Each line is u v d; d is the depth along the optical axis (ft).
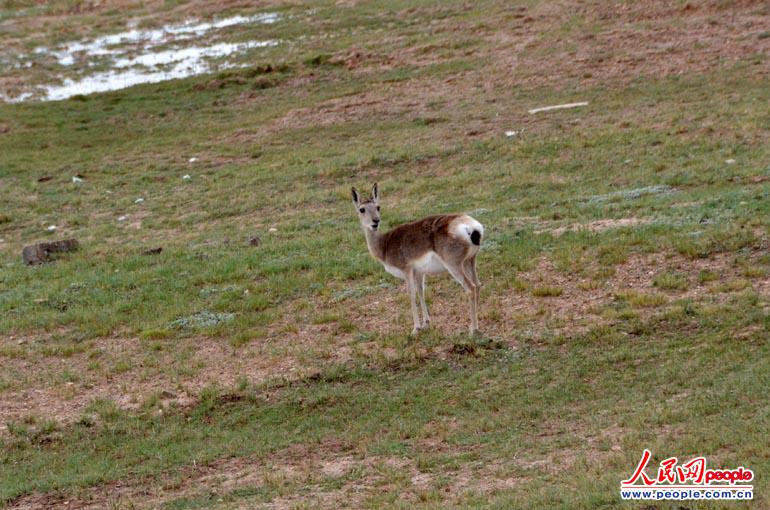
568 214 90.48
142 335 73.41
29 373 68.64
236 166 129.59
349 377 62.18
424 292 72.59
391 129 136.98
